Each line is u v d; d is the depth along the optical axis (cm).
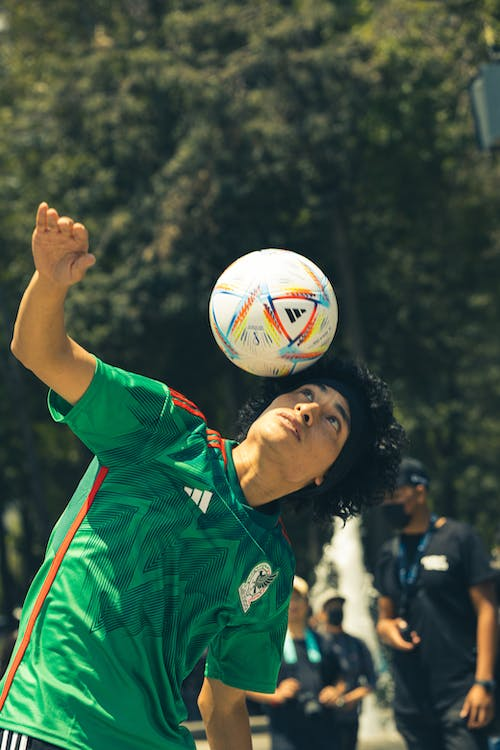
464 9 4641
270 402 740
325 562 3038
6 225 5575
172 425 637
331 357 736
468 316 5891
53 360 605
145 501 629
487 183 5334
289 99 4656
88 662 610
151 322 5022
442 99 4712
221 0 4938
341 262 5091
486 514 7056
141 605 622
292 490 670
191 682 1788
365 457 745
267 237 4888
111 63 5012
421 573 1290
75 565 623
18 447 6569
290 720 1791
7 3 5800
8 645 1442
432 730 1300
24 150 5200
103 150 4975
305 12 4697
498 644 1292
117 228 4809
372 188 5275
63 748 597
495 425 6888
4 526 7900
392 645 1304
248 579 662
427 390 6069
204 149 4656
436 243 5603
